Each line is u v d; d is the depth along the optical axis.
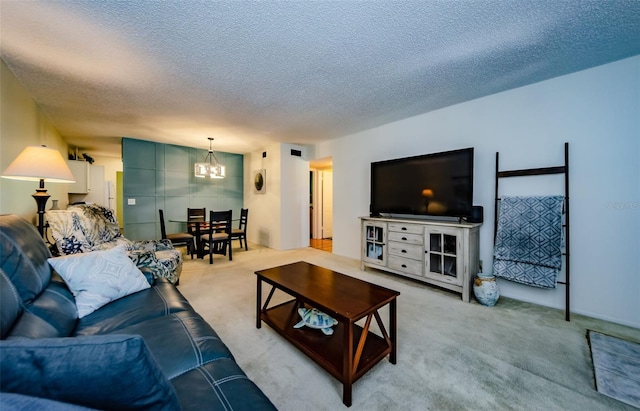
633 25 1.71
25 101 2.62
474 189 2.98
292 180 5.41
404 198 3.39
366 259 3.65
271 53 2.02
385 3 1.50
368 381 1.46
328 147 4.98
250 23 1.67
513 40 1.87
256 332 1.98
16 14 1.55
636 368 1.55
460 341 1.86
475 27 1.73
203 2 1.48
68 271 1.47
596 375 1.49
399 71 2.31
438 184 3.05
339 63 2.17
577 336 1.92
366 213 4.26
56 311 1.22
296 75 2.37
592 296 2.27
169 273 2.72
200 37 1.81
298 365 1.60
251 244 5.93
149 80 2.46
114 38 1.81
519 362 1.62
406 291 2.87
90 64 2.17
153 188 5.18
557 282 2.33
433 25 1.70
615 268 2.18
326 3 1.50
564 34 1.81
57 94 2.77
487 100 2.87
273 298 2.65
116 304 1.52
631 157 2.11
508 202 2.63
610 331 2.00
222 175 5.12
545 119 2.51
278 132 4.38
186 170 5.63
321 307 1.47
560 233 2.30
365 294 1.63
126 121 3.75
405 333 1.97
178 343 1.10
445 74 2.38
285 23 1.67
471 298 2.68
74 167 4.50
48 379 0.47
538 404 1.29
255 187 6.05
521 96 2.64
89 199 5.28
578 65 2.23
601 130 2.23
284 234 5.30
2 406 0.41
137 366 0.50
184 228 5.57
